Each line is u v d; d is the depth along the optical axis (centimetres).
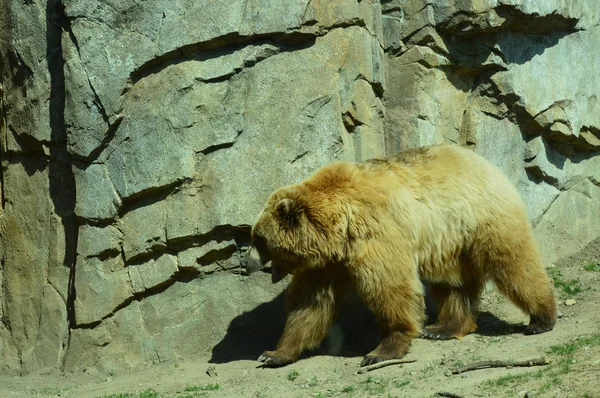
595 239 1412
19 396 1031
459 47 1234
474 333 1100
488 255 1055
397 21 1214
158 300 1134
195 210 1109
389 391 870
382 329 1003
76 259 1122
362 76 1157
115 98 1083
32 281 1177
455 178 1045
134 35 1082
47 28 1133
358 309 1172
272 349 1121
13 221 1192
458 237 1051
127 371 1116
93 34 1074
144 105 1095
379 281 983
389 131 1221
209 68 1101
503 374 870
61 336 1152
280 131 1120
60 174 1153
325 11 1127
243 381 988
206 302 1138
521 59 1268
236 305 1144
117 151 1100
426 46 1203
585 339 949
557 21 1284
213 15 1083
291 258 1013
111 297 1119
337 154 1131
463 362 945
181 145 1097
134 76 1092
